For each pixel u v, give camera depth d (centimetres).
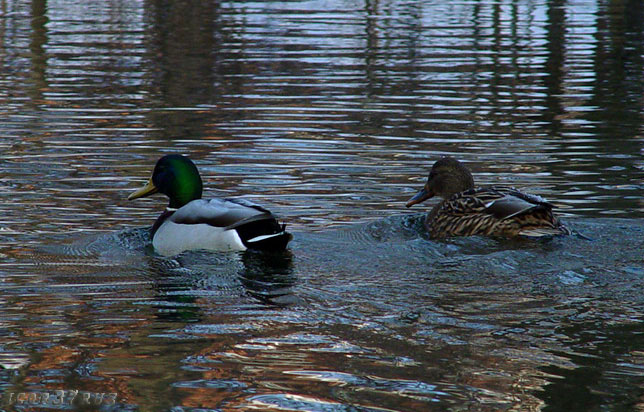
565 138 1856
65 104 2155
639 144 1806
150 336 838
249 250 1141
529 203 1217
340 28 3444
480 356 790
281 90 2347
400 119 2027
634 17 3791
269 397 707
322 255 1132
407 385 730
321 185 1500
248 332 847
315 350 805
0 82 2416
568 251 1129
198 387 724
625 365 770
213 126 1939
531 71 2658
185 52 2925
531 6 4069
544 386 729
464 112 2108
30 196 1415
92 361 777
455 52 2970
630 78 2564
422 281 1012
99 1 4147
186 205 1193
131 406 693
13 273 1048
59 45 3027
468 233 1246
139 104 2167
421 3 4178
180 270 1070
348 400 702
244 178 1536
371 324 870
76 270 1068
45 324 871
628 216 1312
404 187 1500
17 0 4119
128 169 1591
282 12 3875
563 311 906
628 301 940
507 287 990
